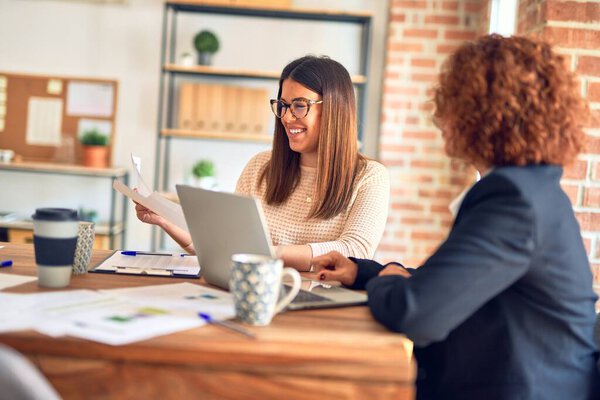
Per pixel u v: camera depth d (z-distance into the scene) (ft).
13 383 2.62
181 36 14.29
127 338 3.43
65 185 14.48
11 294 4.17
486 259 3.74
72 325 3.59
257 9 13.56
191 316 3.91
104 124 14.38
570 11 7.88
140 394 3.45
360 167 6.71
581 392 4.08
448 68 4.33
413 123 13.62
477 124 4.07
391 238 13.75
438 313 3.75
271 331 3.76
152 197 5.53
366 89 14.20
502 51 4.11
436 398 4.33
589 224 7.89
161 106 13.73
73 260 4.81
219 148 14.53
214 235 4.68
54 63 14.35
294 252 5.79
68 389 3.45
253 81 14.32
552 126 4.00
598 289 7.89
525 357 4.02
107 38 14.32
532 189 3.86
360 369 3.41
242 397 3.44
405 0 13.44
